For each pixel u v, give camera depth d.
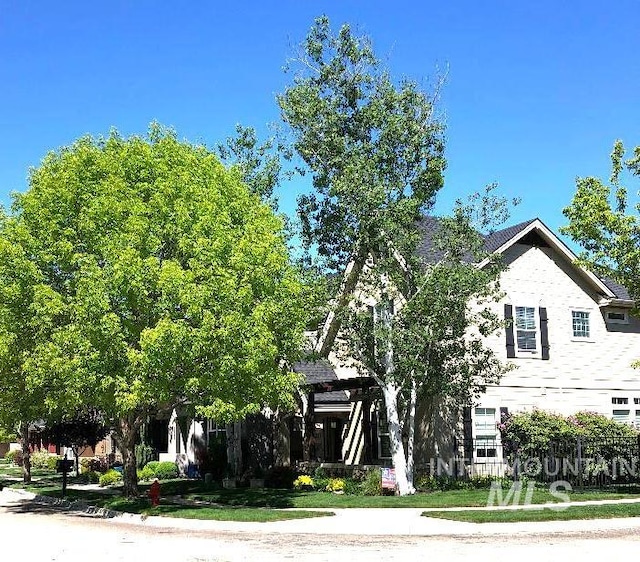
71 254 22.20
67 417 28.55
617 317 34.09
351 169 24.77
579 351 32.62
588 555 13.61
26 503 29.25
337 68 26.05
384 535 17.19
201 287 20.77
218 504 24.94
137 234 21.47
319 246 26.33
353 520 19.55
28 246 22.58
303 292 24.78
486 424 29.61
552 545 15.00
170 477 38.28
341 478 29.22
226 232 22.25
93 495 29.52
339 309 26.08
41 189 23.03
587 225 24.77
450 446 28.58
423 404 29.20
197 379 21.00
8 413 27.16
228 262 21.81
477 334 29.91
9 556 14.84
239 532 18.42
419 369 25.06
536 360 31.36
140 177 23.45
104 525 20.73
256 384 21.88
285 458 32.53
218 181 24.02
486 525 17.95
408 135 25.69
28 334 23.08
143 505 23.81
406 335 24.86
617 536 16.27
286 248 24.95
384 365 26.06
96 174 23.30
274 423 32.53
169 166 23.81
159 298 21.16
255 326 21.44
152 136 26.89
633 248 24.36
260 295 22.31
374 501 23.08
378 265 25.55
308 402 32.31
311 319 25.77
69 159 23.67
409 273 26.16
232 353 21.09
